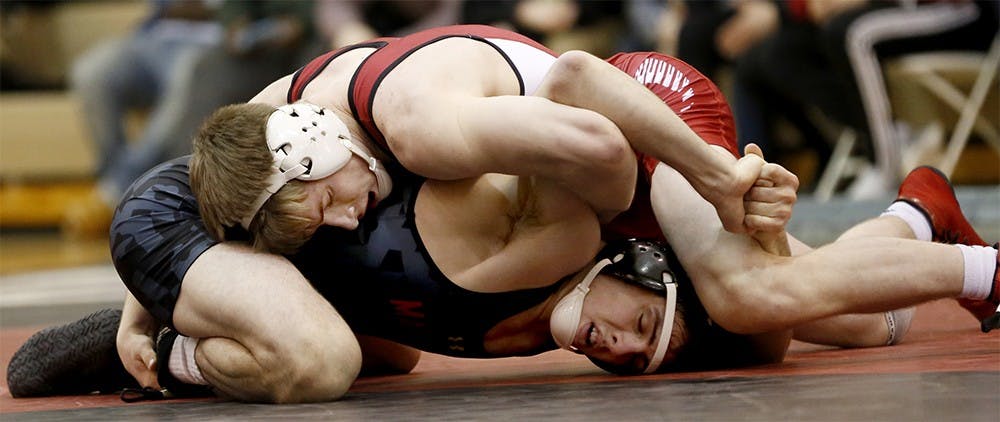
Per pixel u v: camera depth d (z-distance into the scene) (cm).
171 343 644
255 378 601
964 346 679
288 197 588
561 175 570
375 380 712
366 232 630
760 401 519
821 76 1895
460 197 621
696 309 640
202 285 609
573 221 611
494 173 587
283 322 593
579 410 525
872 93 1734
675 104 699
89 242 2700
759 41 1972
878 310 616
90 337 692
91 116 2516
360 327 669
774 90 2008
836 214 1731
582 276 634
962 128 1734
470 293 623
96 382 701
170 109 2403
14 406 668
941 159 2031
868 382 551
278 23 2273
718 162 571
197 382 639
